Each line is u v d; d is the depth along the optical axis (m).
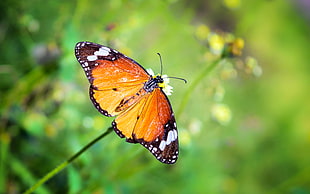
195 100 0.65
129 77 0.44
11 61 0.58
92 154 0.53
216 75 0.61
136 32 0.68
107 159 0.53
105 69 0.44
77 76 0.57
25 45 0.58
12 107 0.55
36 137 0.55
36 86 0.56
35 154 0.54
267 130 0.98
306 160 0.96
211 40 0.60
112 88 0.44
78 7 0.56
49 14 0.60
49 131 0.55
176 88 0.65
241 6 1.02
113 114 0.43
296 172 0.92
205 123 0.67
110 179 0.52
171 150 0.44
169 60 0.69
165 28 0.69
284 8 1.45
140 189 0.57
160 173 0.59
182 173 0.61
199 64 0.65
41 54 0.55
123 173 0.53
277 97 1.16
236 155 0.83
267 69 1.25
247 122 0.90
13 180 0.53
